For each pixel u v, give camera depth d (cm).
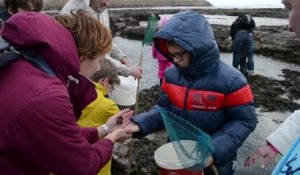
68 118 166
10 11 375
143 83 932
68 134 166
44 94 160
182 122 236
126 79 502
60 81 170
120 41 1970
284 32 2062
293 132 223
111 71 359
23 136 160
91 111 302
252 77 1003
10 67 168
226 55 1474
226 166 266
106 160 203
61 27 176
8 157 167
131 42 1920
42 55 170
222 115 266
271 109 722
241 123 259
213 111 263
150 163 451
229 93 258
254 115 264
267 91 861
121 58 504
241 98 257
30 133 160
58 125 161
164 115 243
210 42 250
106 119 309
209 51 250
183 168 228
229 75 259
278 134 227
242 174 428
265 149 234
